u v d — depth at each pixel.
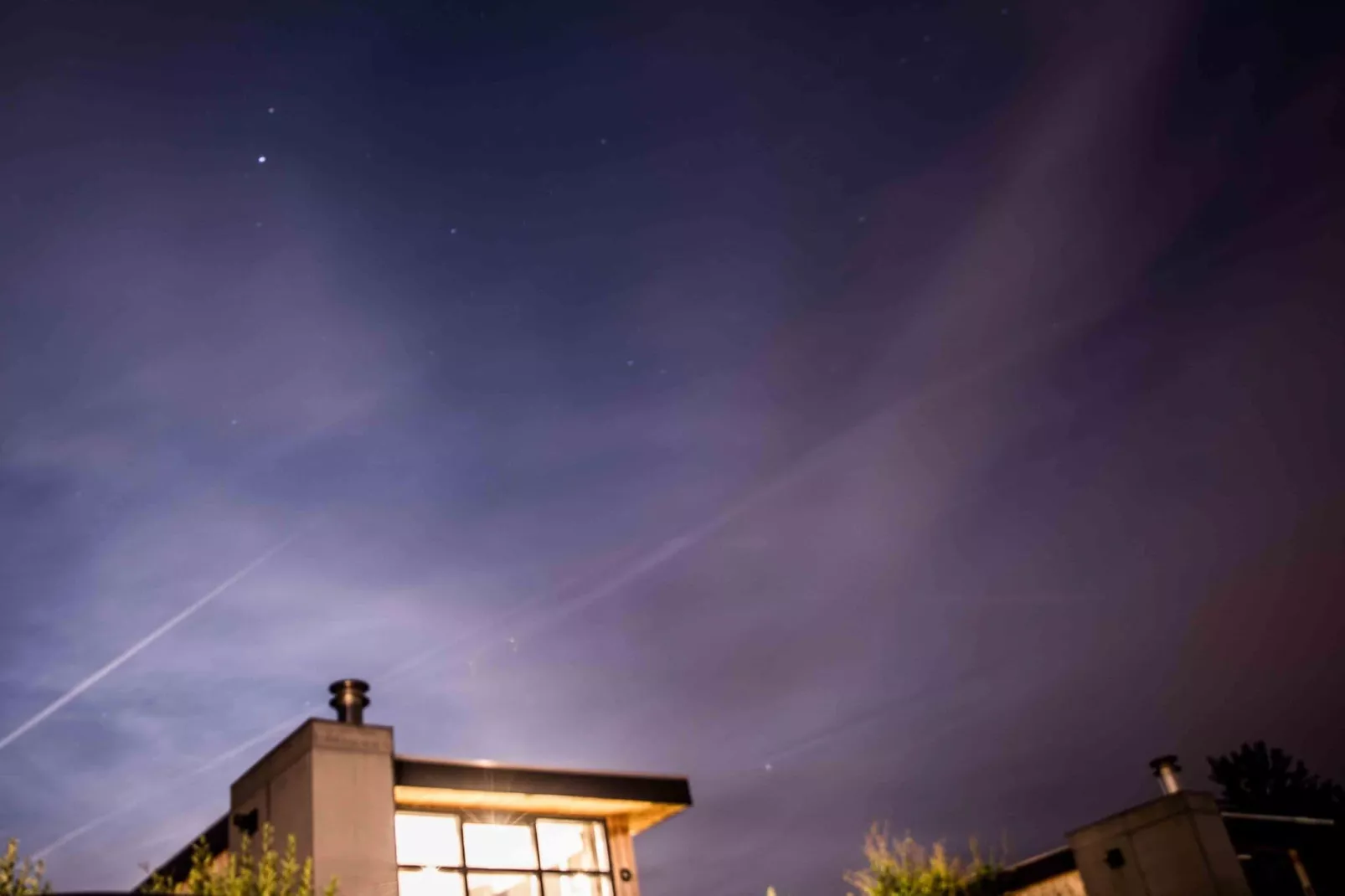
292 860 7.73
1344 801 30.41
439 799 9.46
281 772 8.61
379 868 8.13
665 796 10.58
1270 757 31.33
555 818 10.27
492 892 9.56
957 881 12.35
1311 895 12.30
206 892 7.28
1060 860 12.39
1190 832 11.18
